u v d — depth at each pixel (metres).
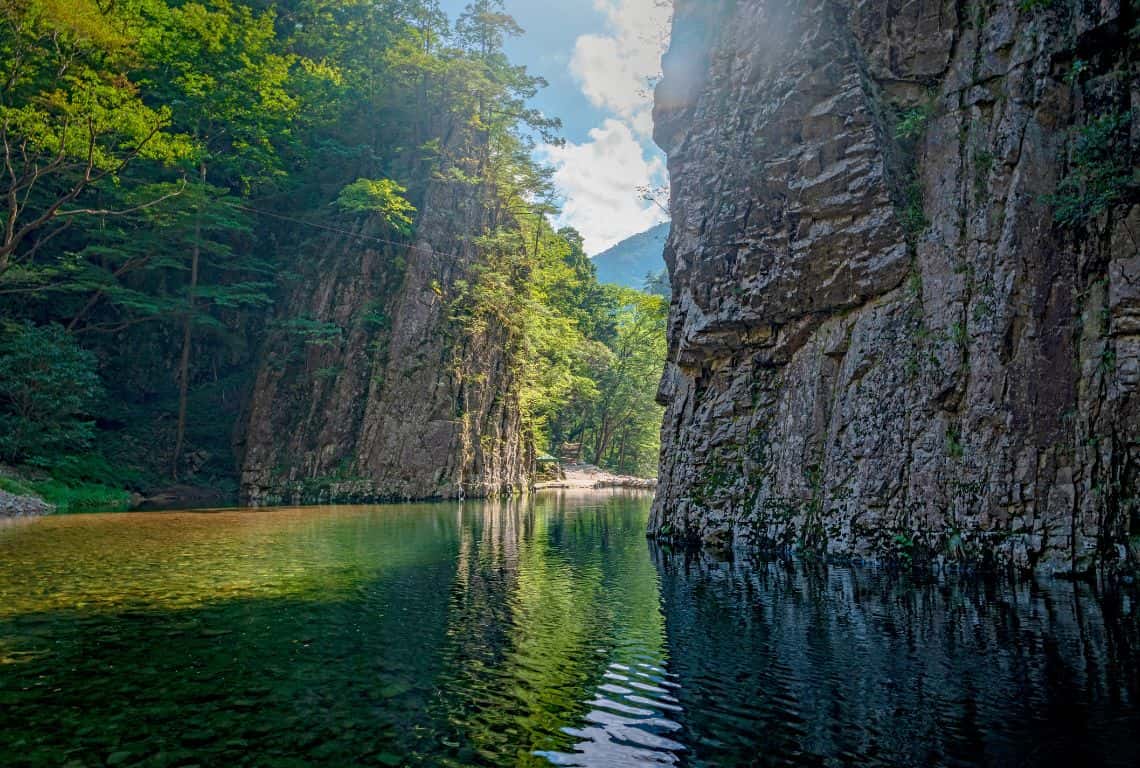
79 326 44.88
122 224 44.75
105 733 7.31
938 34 19.83
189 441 44.97
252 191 51.72
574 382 74.38
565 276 74.50
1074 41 17.05
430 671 9.36
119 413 44.12
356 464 43.31
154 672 9.24
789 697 8.27
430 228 48.81
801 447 20.75
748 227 22.52
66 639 10.72
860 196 19.80
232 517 30.09
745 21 24.02
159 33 45.50
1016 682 8.51
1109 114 16.62
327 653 10.12
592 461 89.12
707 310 23.56
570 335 69.88
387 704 8.18
